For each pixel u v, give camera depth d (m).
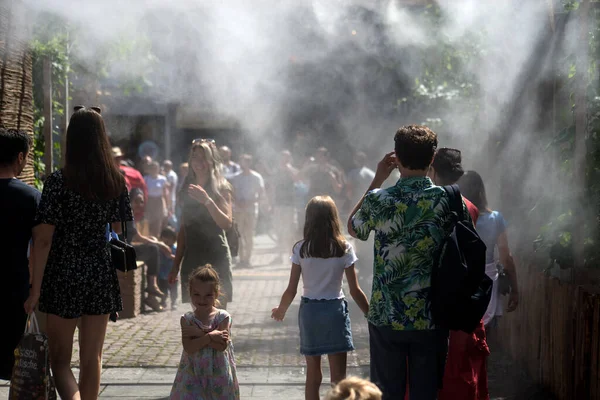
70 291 4.87
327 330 5.33
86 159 4.88
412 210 4.28
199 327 4.98
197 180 6.73
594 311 5.37
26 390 4.64
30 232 5.19
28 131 8.72
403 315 4.27
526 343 6.89
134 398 6.26
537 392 6.29
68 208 4.88
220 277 6.62
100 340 5.04
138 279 9.80
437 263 4.28
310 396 5.47
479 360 4.96
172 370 7.16
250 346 8.07
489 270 5.73
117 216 5.04
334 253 5.34
